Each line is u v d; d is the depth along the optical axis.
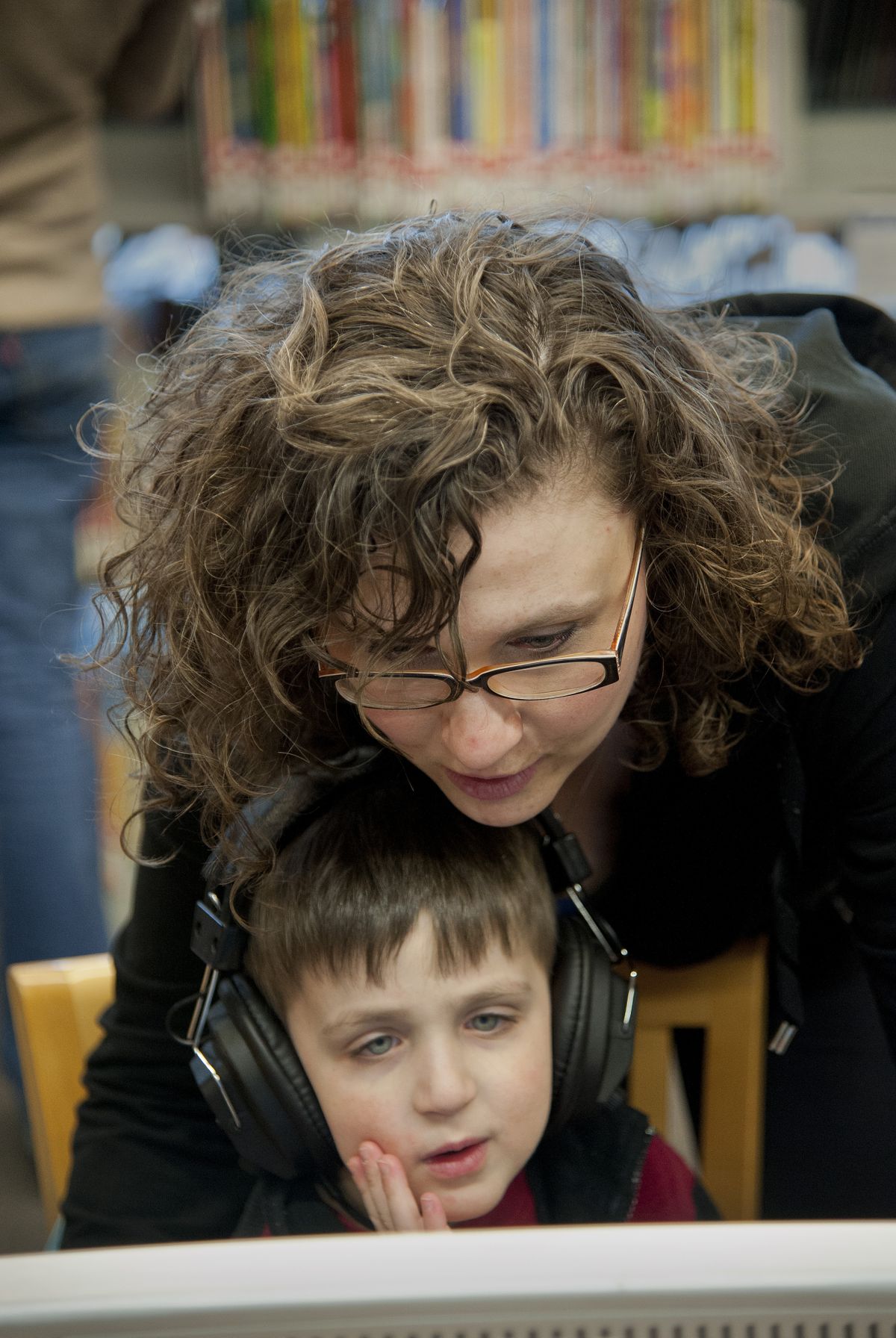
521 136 2.21
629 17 2.20
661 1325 0.41
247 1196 1.03
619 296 0.78
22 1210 1.85
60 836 1.87
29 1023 1.11
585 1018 0.89
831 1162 1.22
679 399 0.76
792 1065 1.21
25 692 1.84
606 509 0.70
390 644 0.67
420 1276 0.41
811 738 0.93
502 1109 0.89
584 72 2.21
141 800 0.97
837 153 2.37
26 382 1.78
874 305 1.02
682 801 0.98
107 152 2.25
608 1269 0.41
